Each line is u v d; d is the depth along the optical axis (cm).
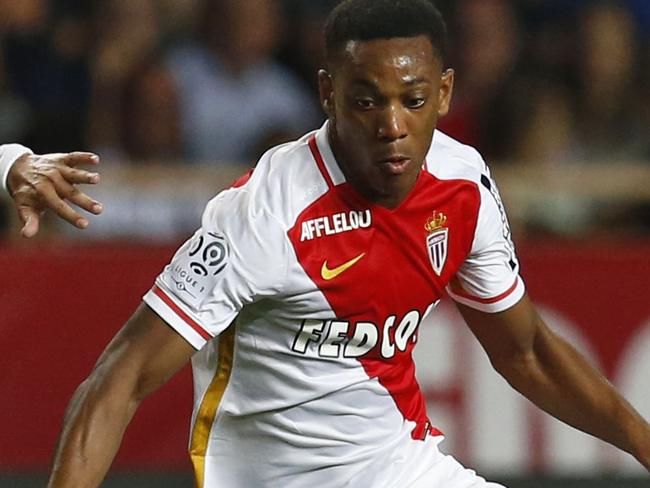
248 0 2577
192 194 2261
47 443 2020
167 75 2506
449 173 1152
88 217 2239
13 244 2200
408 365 1202
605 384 1277
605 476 2069
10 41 2628
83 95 2609
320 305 1109
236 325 1135
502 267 1222
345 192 1104
